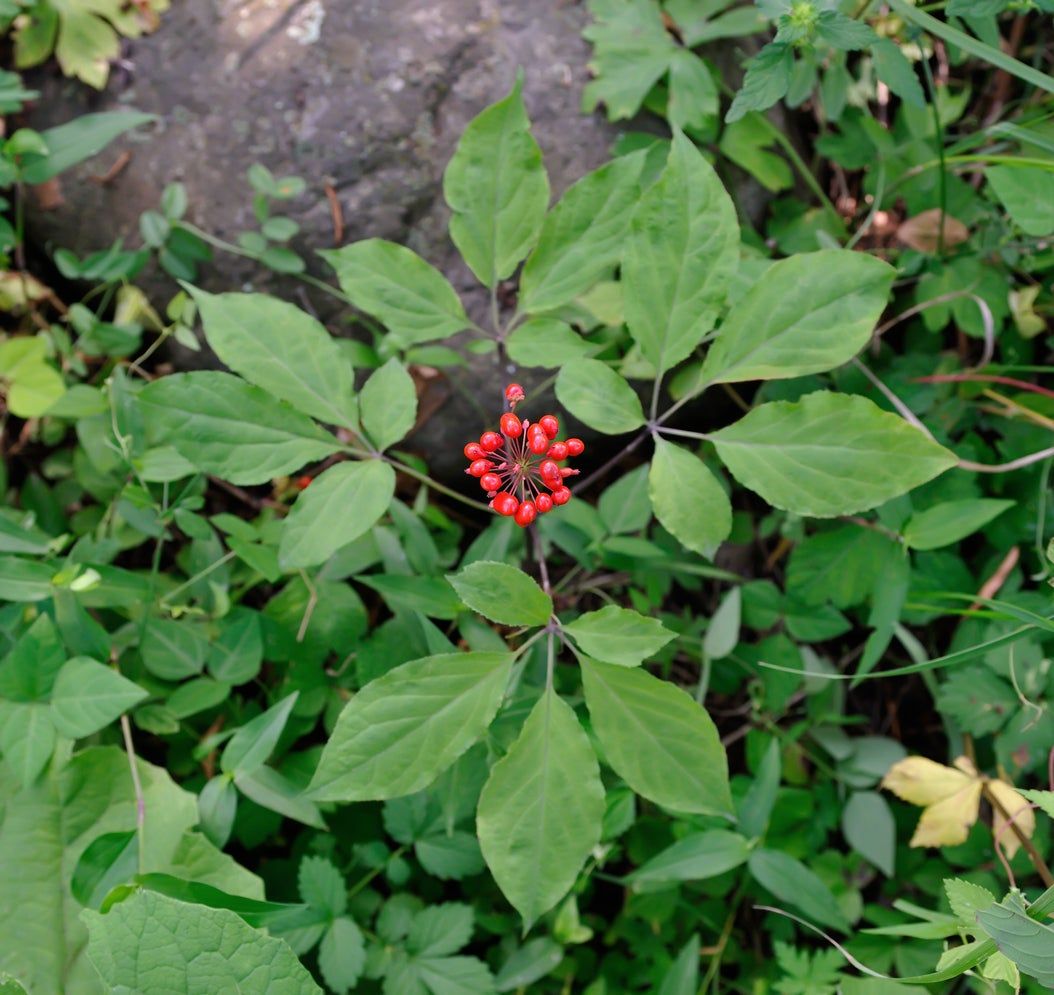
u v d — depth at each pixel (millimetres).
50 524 693
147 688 613
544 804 486
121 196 700
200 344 708
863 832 668
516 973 605
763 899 684
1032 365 703
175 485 644
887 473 497
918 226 696
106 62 697
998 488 689
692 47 705
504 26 695
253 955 470
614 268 678
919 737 762
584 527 632
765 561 753
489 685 494
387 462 529
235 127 688
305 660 636
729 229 513
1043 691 627
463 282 696
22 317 723
